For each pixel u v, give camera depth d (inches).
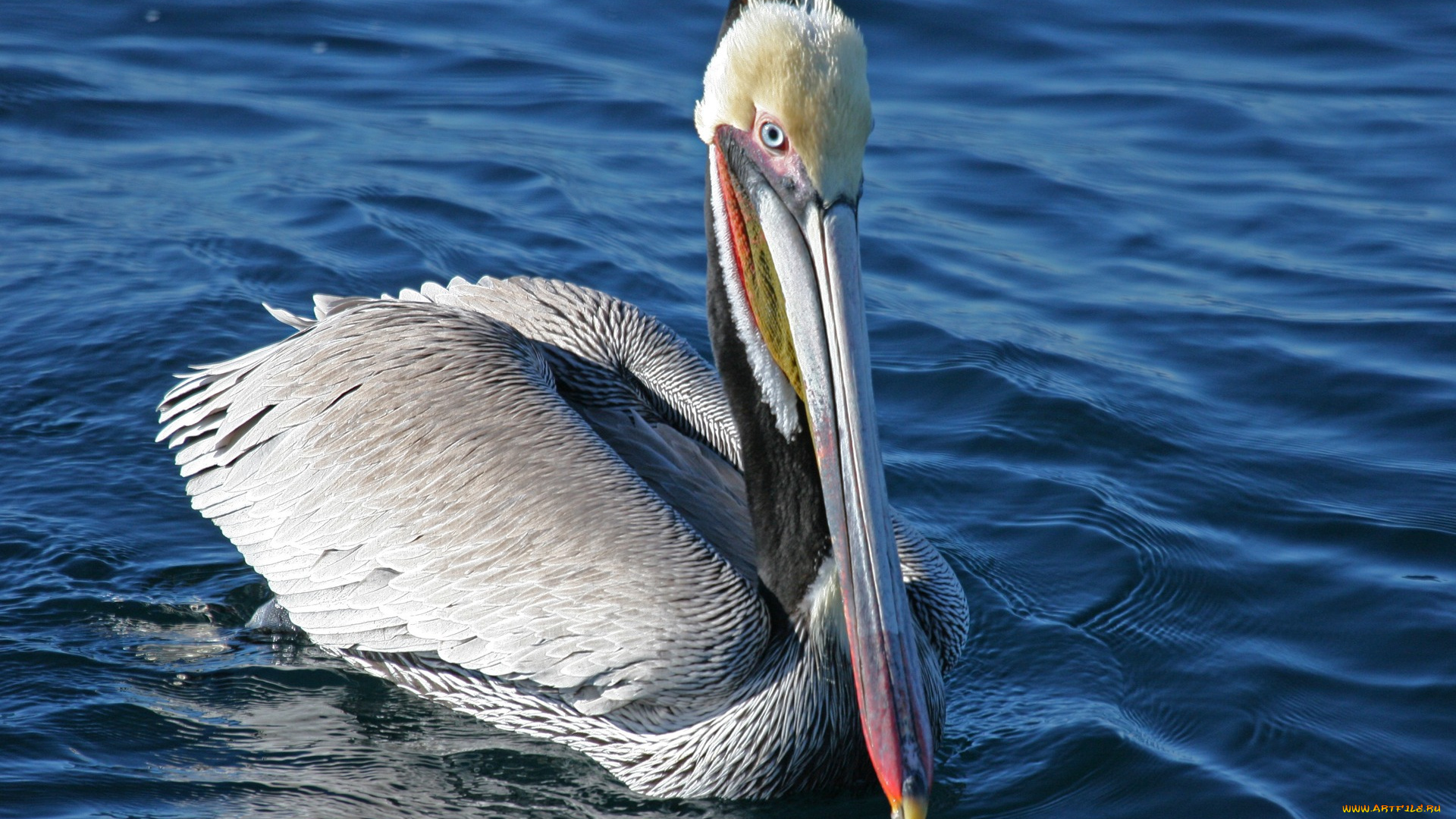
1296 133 770.8
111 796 354.0
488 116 751.7
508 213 655.1
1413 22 908.0
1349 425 536.7
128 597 433.1
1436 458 516.4
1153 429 530.6
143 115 727.1
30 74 748.6
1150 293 622.5
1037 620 436.8
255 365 416.5
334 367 398.3
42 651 406.3
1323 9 923.4
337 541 382.9
